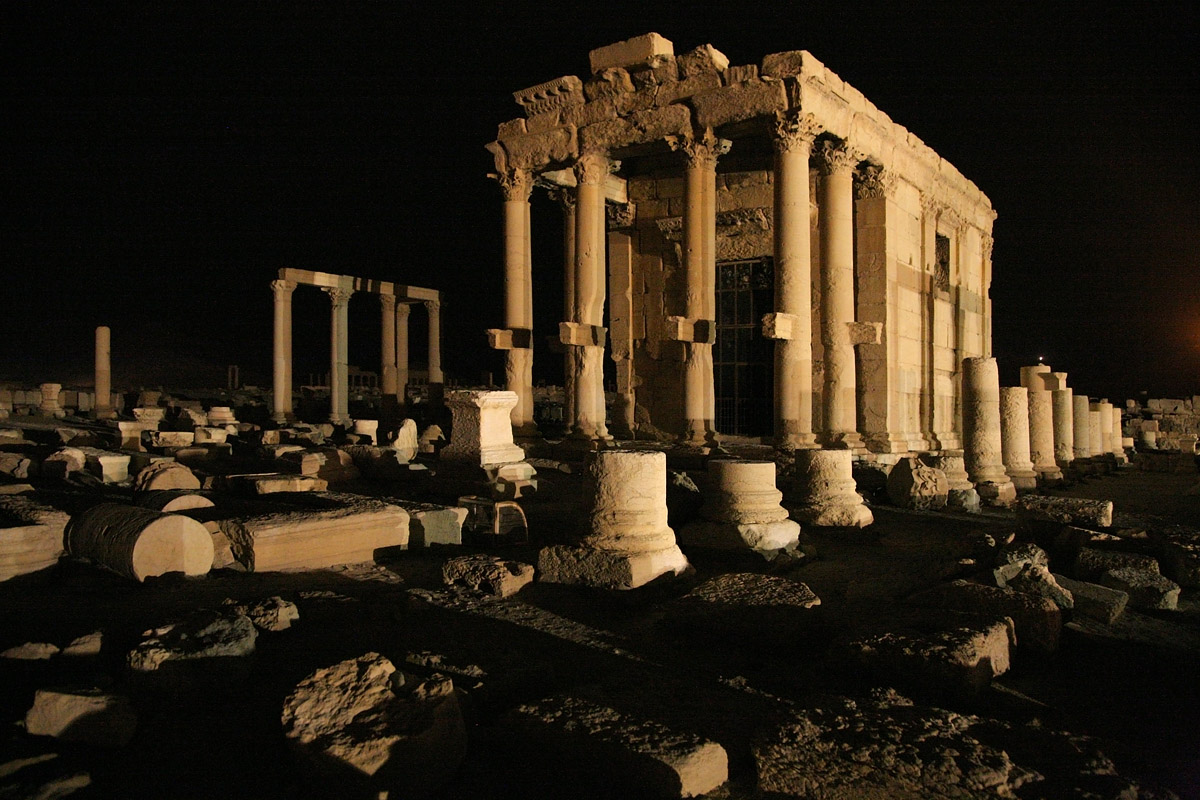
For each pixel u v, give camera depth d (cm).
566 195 2433
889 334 2106
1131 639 757
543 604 814
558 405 4309
